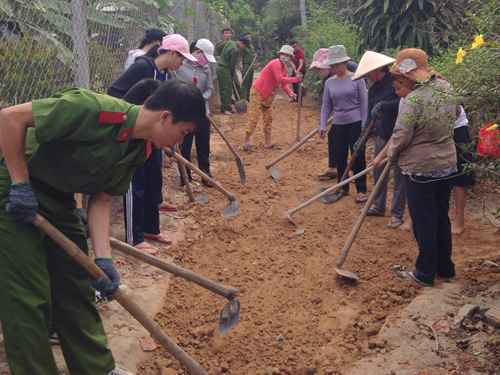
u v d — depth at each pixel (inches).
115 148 85.7
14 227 81.0
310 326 130.5
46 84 151.5
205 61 236.2
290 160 293.0
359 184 218.5
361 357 114.5
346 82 217.9
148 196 173.0
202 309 140.3
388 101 184.2
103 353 97.2
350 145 221.5
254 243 185.6
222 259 172.9
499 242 169.3
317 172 268.4
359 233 188.1
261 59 847.1
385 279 150.3
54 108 78.0
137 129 86.6
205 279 106.3
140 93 134.2
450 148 135.3
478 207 198.4
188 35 391.5
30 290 82.5
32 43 144.6
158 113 85.8
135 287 146.9
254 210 215.9
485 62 114.3
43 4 151.5
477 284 141.4
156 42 171.0
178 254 174.6
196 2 421.4
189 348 122.7
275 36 861.2
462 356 107.7
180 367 115.7
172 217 203.9
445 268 145.6
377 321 129.6
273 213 212.5
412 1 295.3
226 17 605.6
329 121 244.7
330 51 219.9
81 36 157.8
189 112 86.3
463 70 140.1
